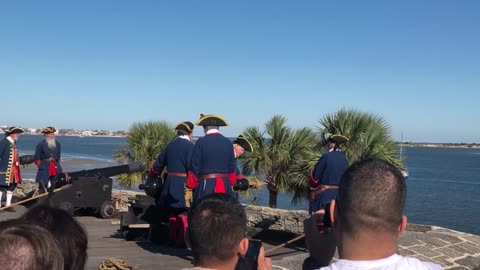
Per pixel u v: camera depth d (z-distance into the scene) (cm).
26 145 14175
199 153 677
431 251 651
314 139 1361
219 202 247
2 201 1161
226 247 241
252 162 1356
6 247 161
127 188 1639
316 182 714
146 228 837
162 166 790
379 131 1227
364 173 210
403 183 210
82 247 234
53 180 1041
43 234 169
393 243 207
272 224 981
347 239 208
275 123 1374
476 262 639
